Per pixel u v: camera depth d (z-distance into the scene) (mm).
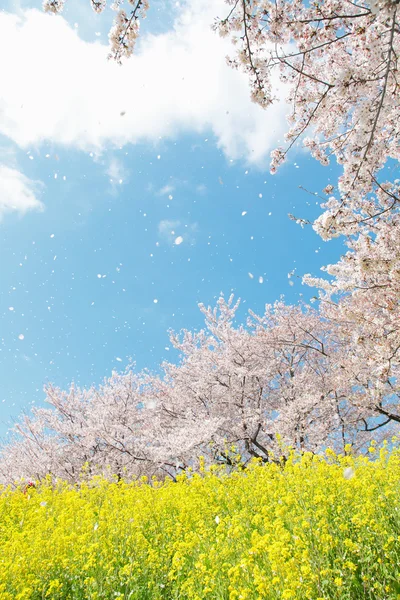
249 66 4277
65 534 4555
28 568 3590
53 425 13453
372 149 4402
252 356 12781
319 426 10555
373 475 4535
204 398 13070
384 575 2713
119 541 4297
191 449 10828
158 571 3619
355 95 4426
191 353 14148
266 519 3850
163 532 4543
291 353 13141
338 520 3627
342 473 4570
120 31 4234
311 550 3033
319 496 3697
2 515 5977
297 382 11820
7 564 3557
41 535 4480
